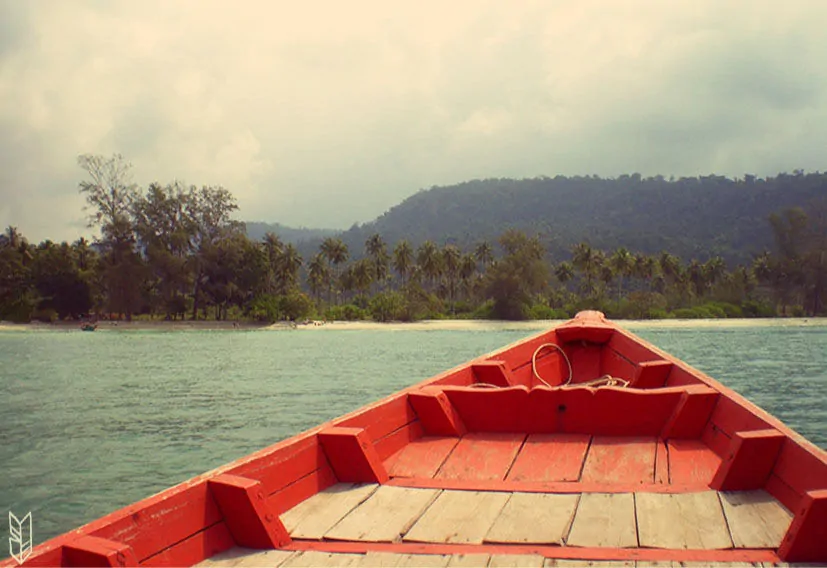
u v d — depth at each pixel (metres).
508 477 4.59
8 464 15.04
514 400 5.65
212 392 27.22
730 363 37.72
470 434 5.69
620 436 5.48
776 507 3.81
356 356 44.72
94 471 14.41
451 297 116.44
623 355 8.30
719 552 3.28
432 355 45.25
